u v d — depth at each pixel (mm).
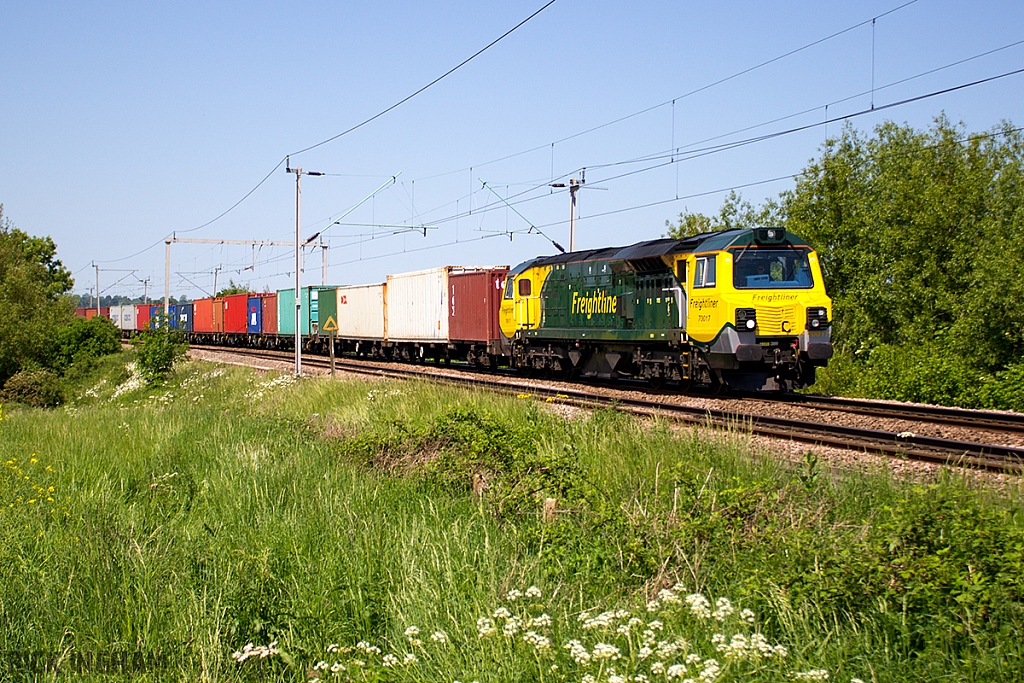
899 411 17656
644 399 20203
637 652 5848
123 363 48500
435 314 35781
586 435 12203
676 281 20750
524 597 7016
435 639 6309
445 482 11227
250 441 15461
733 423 13625
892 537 6598
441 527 8945
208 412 21688
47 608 7375
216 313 65500
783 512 7922
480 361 32938
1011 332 22031
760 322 19172
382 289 41250
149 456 14734
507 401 16469
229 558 8367
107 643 6836
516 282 29016
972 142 36969
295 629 6969
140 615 7180
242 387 30969
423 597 7109
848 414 17047
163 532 9719
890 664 5461
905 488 8469
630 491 9445
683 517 8055
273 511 10039
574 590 7254
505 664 5910
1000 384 19734
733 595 6676
